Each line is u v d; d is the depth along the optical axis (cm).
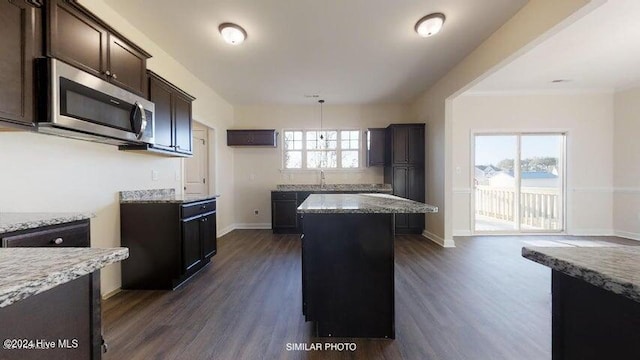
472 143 510
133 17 265
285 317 214
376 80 440
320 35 301
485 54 314
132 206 269
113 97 205
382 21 274
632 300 57
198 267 304
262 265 338
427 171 502
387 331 188
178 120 313
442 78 431
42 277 58
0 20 142
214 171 494
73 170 220
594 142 506
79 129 178
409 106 579
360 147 588
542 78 442
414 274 305
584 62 378
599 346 64
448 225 431
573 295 71
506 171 521
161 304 236
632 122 480
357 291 190
